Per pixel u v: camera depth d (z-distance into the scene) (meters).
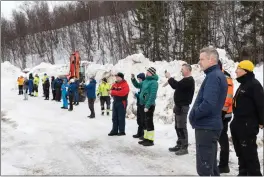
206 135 4.40
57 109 17.05
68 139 9.59
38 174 6.42
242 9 34.62
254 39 32.00
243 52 32.06
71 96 16.36
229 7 36.25
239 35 34.50
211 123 4.38
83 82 21.69
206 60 4.49
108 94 14.80
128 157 7.51
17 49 58.41
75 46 50.56
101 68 22.94
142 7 36.97
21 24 57.22
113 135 9.94
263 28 32.16
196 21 33.72
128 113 13.23
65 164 7.10
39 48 57.16
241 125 5.46
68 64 30.80
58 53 55.34
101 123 12.46
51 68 30.72
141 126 9.41
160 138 9.34
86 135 10.10
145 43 36.97
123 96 9.83
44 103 20.02
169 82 7.45
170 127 10.48
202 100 4.45
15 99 22.19
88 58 45.78
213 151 4.45
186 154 7.53
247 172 5.53
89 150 8.27
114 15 45.34
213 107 4.29
